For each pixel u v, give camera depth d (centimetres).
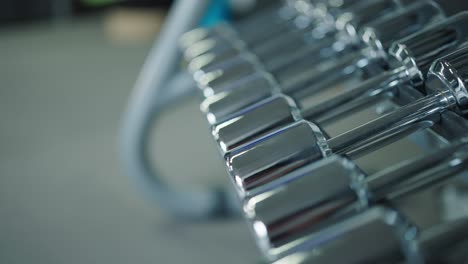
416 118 72
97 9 853
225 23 142
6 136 519
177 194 347
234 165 70
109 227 382
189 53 121
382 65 88
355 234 55
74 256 357
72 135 514
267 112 78
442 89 73
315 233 59
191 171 444
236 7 320
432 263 54
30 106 582
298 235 60
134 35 786
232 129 78
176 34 229
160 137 500
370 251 54
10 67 697
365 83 82
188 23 222
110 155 473
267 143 70
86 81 644
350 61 92
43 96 607
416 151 70
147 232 376
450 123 71
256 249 348
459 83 70
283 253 58
